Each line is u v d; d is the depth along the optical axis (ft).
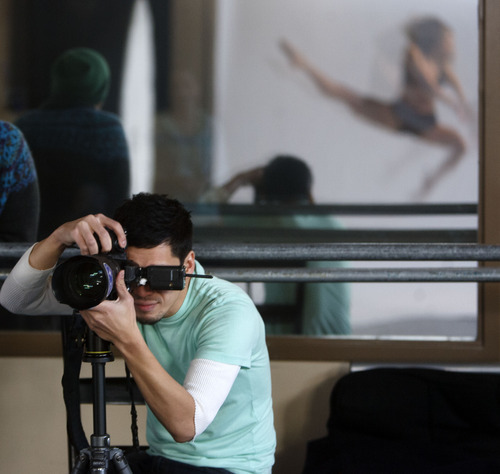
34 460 18.16
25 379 18.15
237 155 19.11
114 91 19.25
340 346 18.15
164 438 12.01
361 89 18.70
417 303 18.61
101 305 9.62
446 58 18.43
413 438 15.67
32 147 19.25
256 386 11.77
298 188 18.98
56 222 19.34
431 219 18.74
